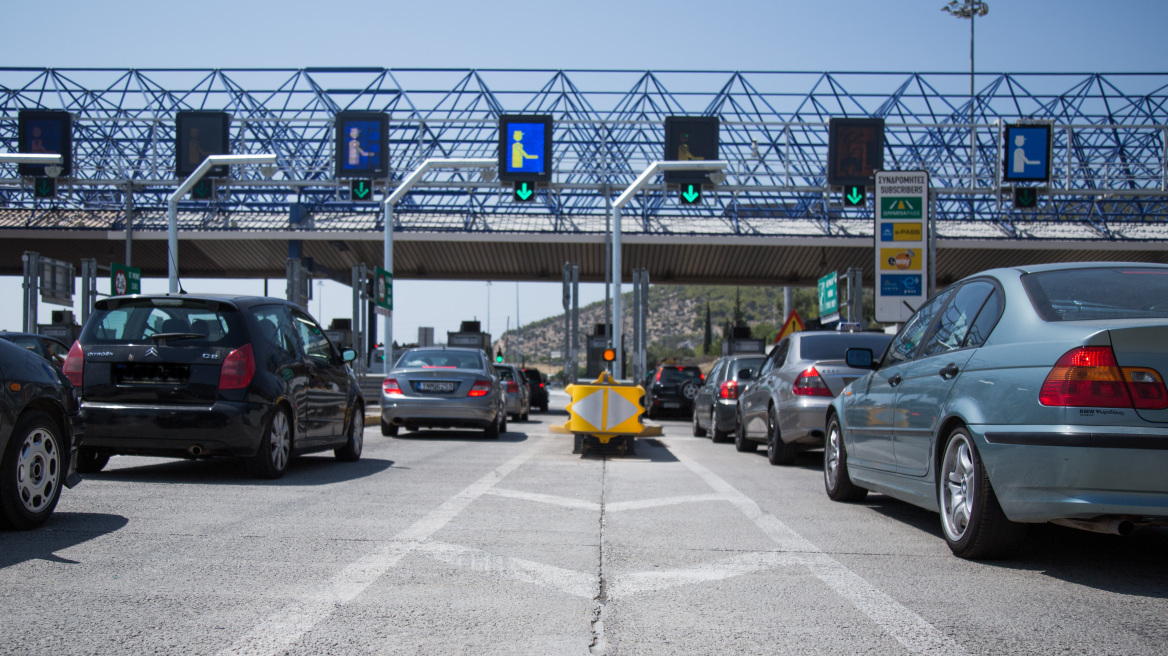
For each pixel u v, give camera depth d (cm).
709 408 1666
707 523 657
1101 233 4072
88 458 883
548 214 4047
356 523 626
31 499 581
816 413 1056
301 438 928
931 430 571
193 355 826
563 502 749
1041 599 442
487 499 756
